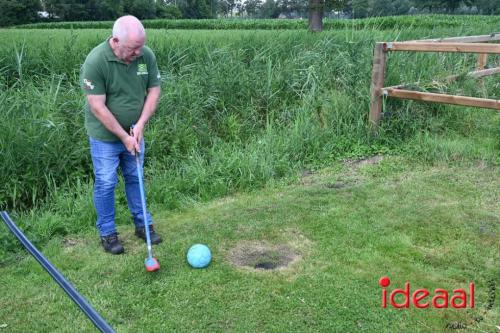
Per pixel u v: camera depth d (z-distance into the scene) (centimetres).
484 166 518
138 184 368
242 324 278
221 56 703
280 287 311
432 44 549
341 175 516
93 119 334
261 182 493
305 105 632
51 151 470
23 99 530
